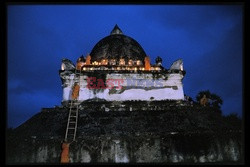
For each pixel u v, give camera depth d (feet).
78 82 91.86
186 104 90.22
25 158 63.57
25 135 68.08
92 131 69.21
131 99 90.07
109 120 74.54
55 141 65.77
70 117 75.77
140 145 65.41
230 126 72.33
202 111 79.66
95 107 81.66
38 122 75.36
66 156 62.44
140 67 98.84
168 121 73.61
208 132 67.46
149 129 69.62
